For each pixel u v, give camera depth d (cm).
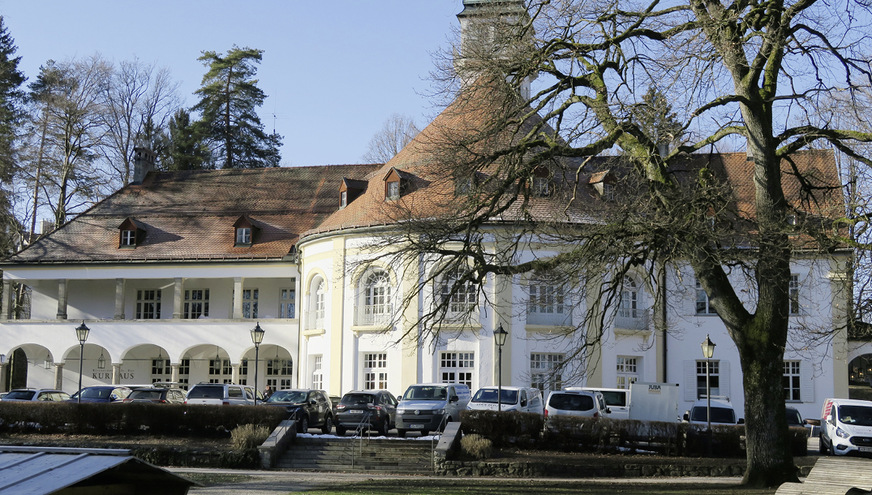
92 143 6288
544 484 2405
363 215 4544
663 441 3120
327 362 4575
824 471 1591
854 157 2088
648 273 2205
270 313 5359
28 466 772
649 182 2095
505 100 2238
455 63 2422
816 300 4397
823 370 4453
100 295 5481
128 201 5788
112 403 3428
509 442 3170
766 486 2106
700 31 1950
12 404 3459
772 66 2134
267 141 7612
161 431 3391
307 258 4856
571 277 2086
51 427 3444
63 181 6194
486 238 4022
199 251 5300
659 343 4522
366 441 3219
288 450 3180
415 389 3612
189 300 5444
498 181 2236
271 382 5366
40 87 6831
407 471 2980
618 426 3141
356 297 4462
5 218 5988
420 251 2200
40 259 5341
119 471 816
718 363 4525
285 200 5647
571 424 3162
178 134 7281
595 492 2150
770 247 2011
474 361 4178
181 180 5934
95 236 5509
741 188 4684
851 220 2072
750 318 2164
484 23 2338
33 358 5544
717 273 2167
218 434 3359
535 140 2219
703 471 2884
